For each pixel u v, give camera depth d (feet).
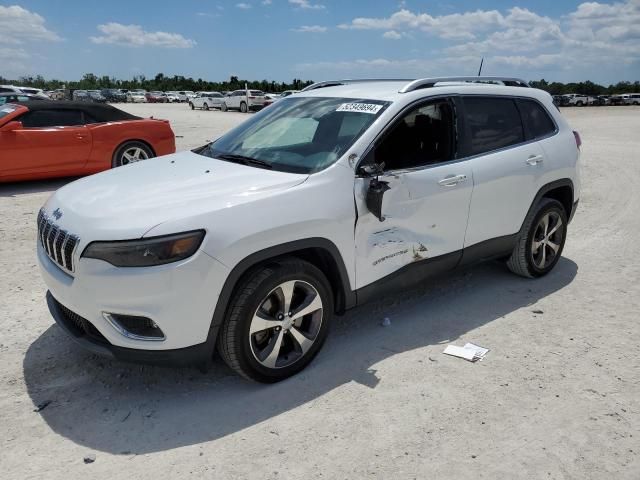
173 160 13.70
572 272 17.93
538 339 13.32
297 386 11.23
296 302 11.55
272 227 10.41
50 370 11.71
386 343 13.04
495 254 15.66
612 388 11.28
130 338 9.84
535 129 16.44
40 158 28.91
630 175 36.17
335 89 15.08
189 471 8.84
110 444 9.48
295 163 12.20
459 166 13.85
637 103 204.13
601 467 9.04
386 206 12.30
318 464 9.02
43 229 11.37
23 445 9.40
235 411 10.41
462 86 14.66
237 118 96.32
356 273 12.10
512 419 10.23
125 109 137.69
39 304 14.92
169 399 10.78
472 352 12.57
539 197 16.22
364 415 10.30
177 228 9.60
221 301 10.08
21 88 104.06
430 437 9.70
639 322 14.30
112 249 9.50
